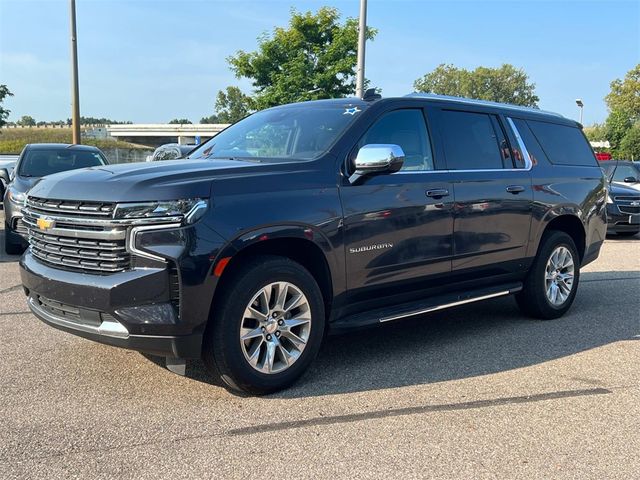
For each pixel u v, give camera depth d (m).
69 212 3.74
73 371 4.36
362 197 4.34
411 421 3.64
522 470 3.10
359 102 4.88
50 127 89.25
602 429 3.60
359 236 4.32
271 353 3.96
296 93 18.00
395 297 4.76
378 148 4.17
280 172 4.04
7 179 14.79
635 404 3.98
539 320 6.18
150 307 3.54
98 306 3.59
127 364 4.51
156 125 70.44
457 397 4.04
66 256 3.81
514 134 5.84
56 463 3.07
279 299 3.97
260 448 3.27
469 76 95.19
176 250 3.51
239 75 19.00
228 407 3.80
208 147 5.22
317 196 4.11
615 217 12.91
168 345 3.60
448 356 4.92
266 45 18.41
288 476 2.99
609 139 53.59
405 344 5.25
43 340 5.05
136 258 3.54
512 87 94.31
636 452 3.32
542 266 5.96
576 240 6.58
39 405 3.78
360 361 4.75
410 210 4.63
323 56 17.95
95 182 3.74
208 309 3.63
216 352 3.75
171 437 3.38
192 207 3.57
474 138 5.42
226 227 3.65
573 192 6.25
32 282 3.98
